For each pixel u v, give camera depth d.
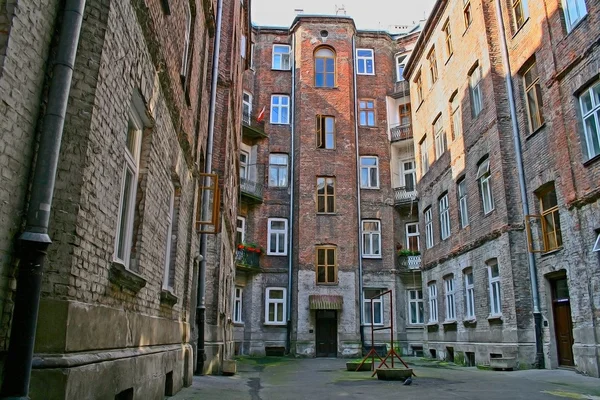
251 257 28.48
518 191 17.31
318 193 30.09
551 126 15.36
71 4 4.21
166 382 8.48
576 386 11.26
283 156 31.34
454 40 23.09
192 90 10.92
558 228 15.38
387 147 32.25
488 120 19.09
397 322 28.97
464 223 21.80
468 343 20.22
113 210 5.19
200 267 13.87
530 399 9.12
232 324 24.09
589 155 13.73
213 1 14.00
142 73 6.18
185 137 9.77
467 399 9.12
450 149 23.30
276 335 28.20
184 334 10.29
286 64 33.34
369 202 30.98
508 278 16.94
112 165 5.11
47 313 3.94
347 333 27.59
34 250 3.66
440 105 24.88
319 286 28.27
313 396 9.51
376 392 10.26
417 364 20.66
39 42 3.98
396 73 34.34
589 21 13.67
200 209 14.05
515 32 18.14
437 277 24.80
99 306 4.71
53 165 3.90
